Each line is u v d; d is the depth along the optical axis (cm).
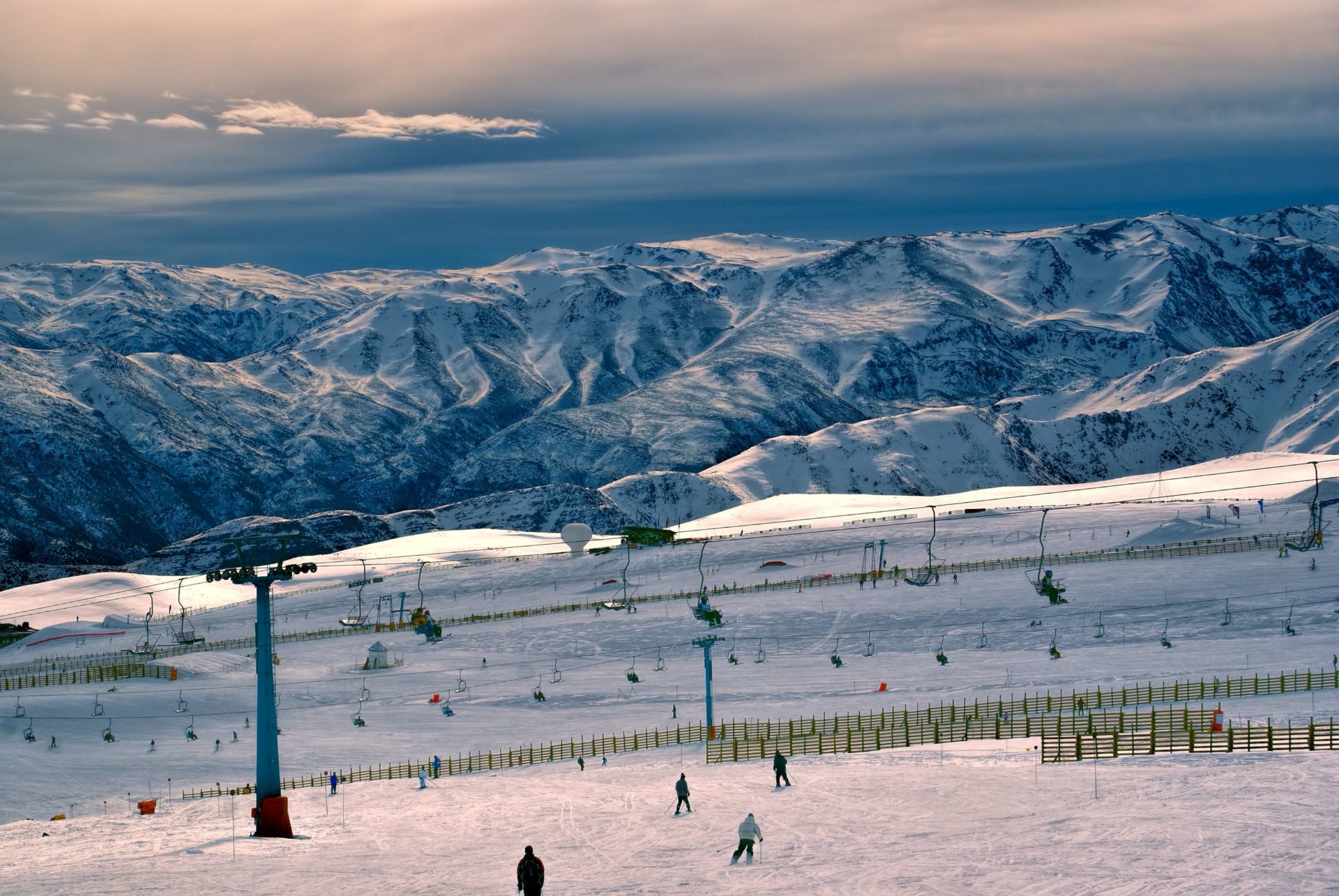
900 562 16700
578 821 5441
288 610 18750
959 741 7506
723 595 15538
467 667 13300
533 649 13925
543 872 3769
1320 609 11494
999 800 5094
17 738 10344
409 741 9888
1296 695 7994
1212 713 7012
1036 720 7925
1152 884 3569
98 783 8838
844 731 8319
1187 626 11488
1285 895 3359
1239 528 15788
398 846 5041
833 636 12950
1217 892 3434
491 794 6556
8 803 8238
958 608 13375
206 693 12006
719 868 4278
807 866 4191
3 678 13575
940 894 3678
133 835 5716
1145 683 8969
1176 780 5131
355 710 11456
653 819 5347
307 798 7038
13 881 4509
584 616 15275
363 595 19175
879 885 3838
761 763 7294
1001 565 15312
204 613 19350
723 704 10194
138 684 12788
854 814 5084
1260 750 5906
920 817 4888
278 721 11044
